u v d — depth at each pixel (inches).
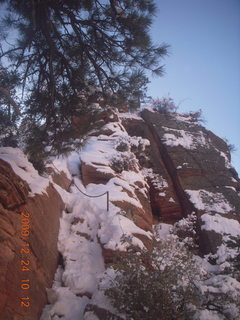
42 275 237.0
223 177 564.4
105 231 327.3
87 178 457.1
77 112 286.2
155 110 735.7
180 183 537.3
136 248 271.9
